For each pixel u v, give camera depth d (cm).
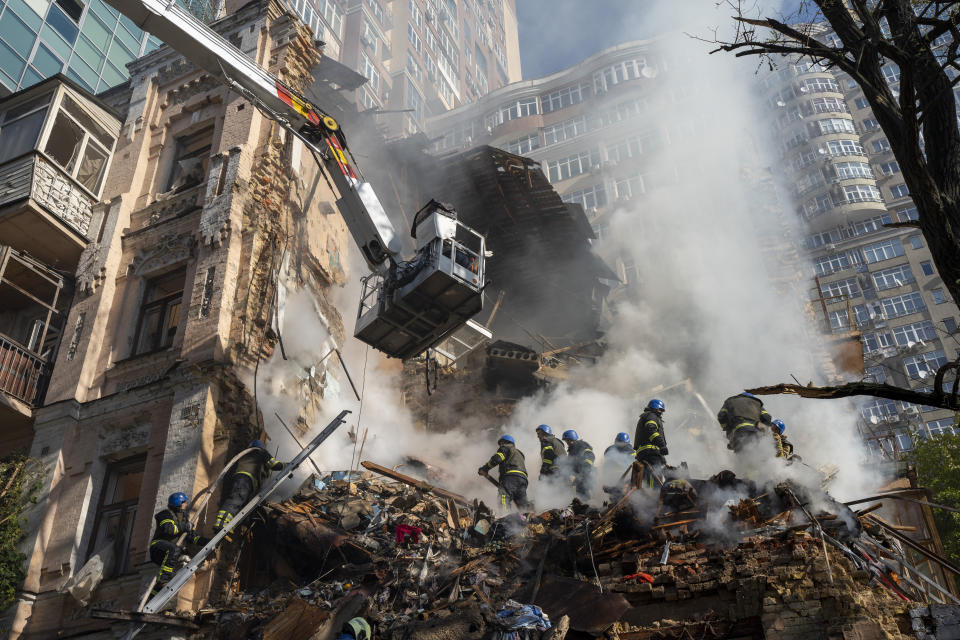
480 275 1298
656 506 1043
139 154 1836
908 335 5306
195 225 1616
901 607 803
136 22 1418
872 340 5388
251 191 1630
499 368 1938
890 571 902
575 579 934
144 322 1595
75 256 1727
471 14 7031
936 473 2356
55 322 1708
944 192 709
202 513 1209
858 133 6147
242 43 1850
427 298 1284
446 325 1339
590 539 991
